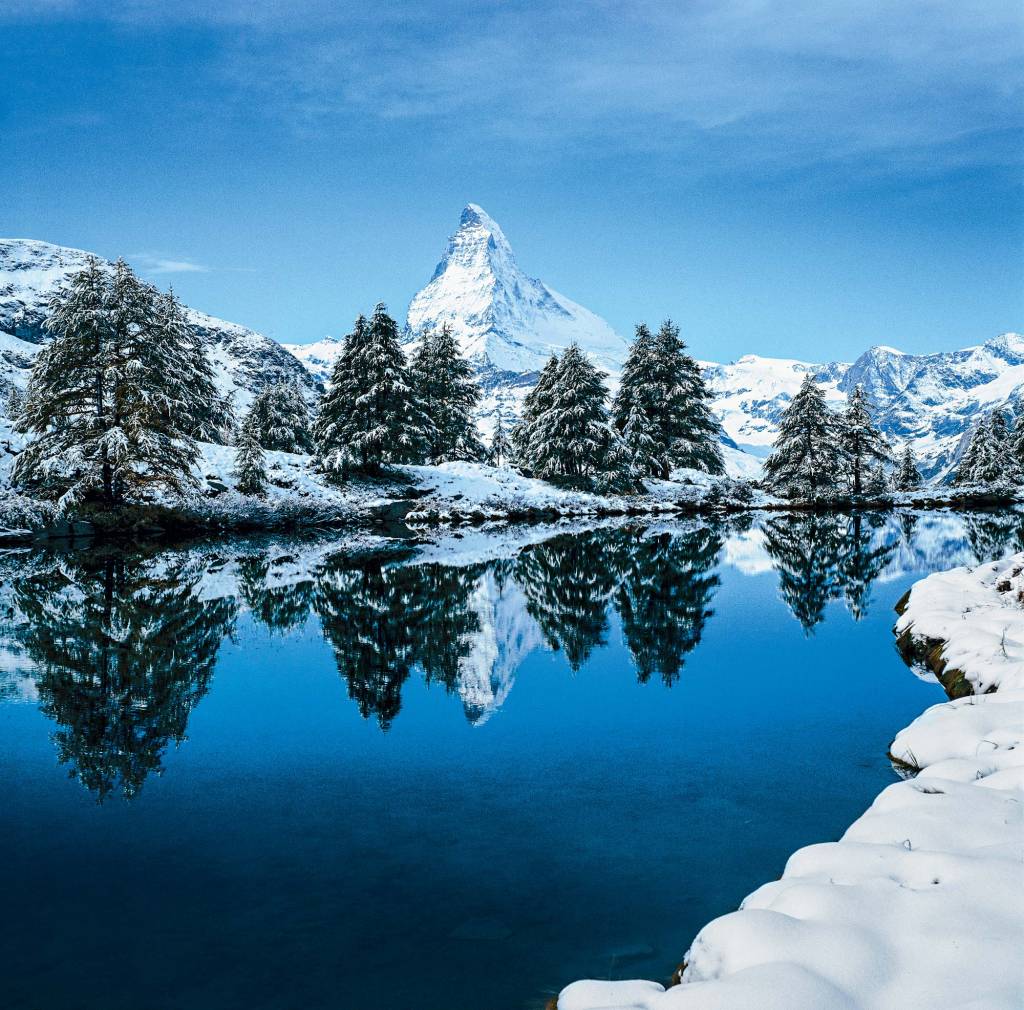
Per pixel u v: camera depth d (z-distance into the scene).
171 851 5.04
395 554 24.83
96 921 4.21
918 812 4.41
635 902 4.37
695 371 58.06
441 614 14.01
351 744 7.20
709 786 6.13
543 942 3.98
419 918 4.22
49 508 30.12
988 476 67.81
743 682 9.35
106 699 8.63
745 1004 2.74
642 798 5.89
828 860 3.93
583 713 8.11
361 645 11.42
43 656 10.61
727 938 3.21
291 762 6.70
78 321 30.12
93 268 30.66
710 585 17.88
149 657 10.62
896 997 2.79
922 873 3.64
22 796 5.95
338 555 24.55
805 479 55.38
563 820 5.49
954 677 8.68
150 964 3.81
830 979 2.88
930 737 6.34
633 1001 3.21
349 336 45.72
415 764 6.68
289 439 59.53
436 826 5.41
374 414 44.50
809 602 15.41
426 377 56.31
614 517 44.31
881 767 6.51
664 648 11.30
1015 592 11.97
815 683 9.29
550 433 50.97
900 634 11.87
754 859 4.87
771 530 34.59
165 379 41.25
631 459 51.88
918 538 30.08
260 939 4.02
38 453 30.08
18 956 3.89
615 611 14.41
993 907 3.24
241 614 13.87
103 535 30.30
